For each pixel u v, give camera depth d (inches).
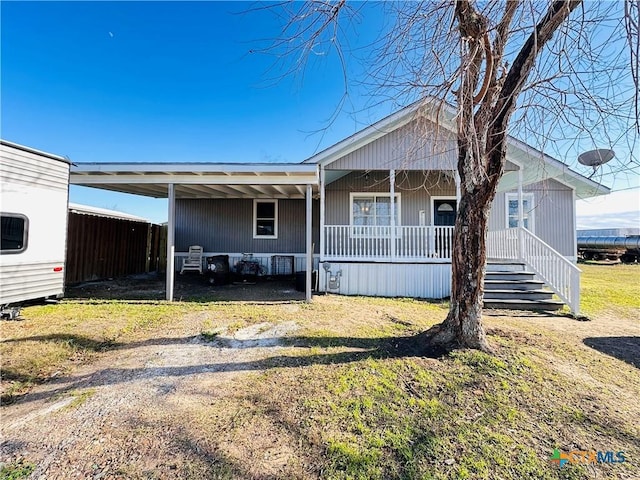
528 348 157.4
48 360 136.6
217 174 268.4
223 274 369.1
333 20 127.7
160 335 175.0
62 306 233.3
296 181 268.4
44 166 227.8
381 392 112.7
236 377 124.2
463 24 129.7
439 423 95.1
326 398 108.1
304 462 77.7
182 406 102.8
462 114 134.6
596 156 134.0
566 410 104.3
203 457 78.8
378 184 398.9
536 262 284.0
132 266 429.1
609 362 145.7
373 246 384.8
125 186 312.2
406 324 199.0
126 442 84.3
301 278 328.2
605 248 864.3
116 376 125.5
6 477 70.9
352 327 191.0
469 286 150.0
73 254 330.6
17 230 209.9
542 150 141.3
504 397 111.0
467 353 143.9
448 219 394.6
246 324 195.9
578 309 237.8
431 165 312.7
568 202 426.6
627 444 87.6
